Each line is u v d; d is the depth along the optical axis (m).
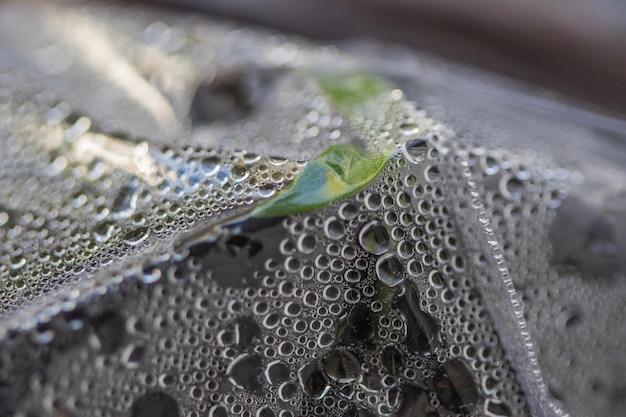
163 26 0.39
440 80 0.34
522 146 0.28
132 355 0.25
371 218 0.25
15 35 0.37
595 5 0.44
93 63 0.34
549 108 0.34
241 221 0.25
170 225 0.25
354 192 0.25
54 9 0.40
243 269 0.25
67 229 0.26
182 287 0.25
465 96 0.32
